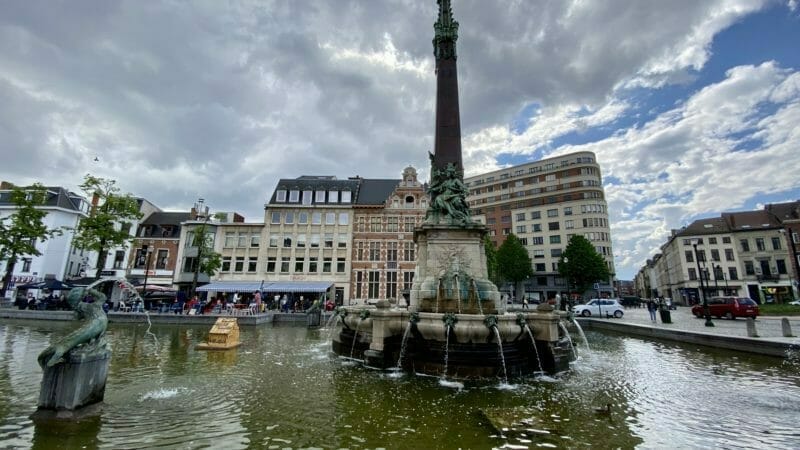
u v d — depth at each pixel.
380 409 6.85
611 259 68.94
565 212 73.00
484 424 6.15
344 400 7.37
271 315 28.06
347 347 12.25
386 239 42.94
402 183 44.31
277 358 12.00
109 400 7.03
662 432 5.89
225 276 42.28
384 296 41.41
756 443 5.49
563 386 8.77
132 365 10.56
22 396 7.07
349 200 45.16
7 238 29.80
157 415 6.28
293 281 42.00
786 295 54.22
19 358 11.02
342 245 43.19
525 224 77.25
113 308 29.31
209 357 12.08
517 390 8.35
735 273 58.41
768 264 56.38
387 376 9.52
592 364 11.70
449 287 13.18
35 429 5.45
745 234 58.56
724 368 11.13
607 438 5.62
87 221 29.28
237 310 28.19
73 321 23.89
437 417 6.45
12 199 30.41
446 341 9.98
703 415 6.74
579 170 73.12
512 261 58.38
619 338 19.77
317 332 20.98
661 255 90.00
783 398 7.84
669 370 10.82
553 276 71.94
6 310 25.03
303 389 8.16
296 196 45.25
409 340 10.54
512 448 5.20
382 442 5.36
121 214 30.61
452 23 17.59
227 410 6.65
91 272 43.12
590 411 6.90
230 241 43.50
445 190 14.85
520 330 10.21
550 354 10.25
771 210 59.56
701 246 61.72
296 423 6.07
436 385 8.68
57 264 43.12
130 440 5.20
